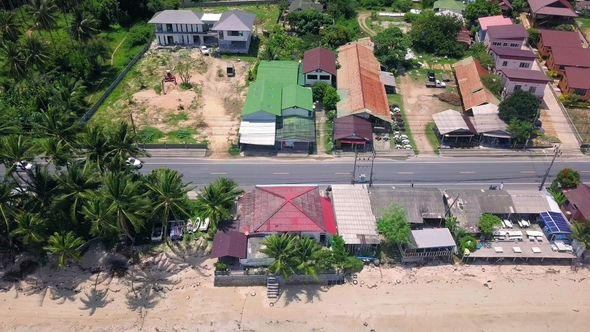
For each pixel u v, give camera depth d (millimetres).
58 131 72125
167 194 66875
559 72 113875
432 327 63688
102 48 114375
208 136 95875
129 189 64688
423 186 84000
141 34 129000
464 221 74000
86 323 63500
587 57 113562
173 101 105688
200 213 75562
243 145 93125
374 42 124062
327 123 99250
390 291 68000
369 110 95938
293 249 65250
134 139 72938
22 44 98562
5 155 66062
